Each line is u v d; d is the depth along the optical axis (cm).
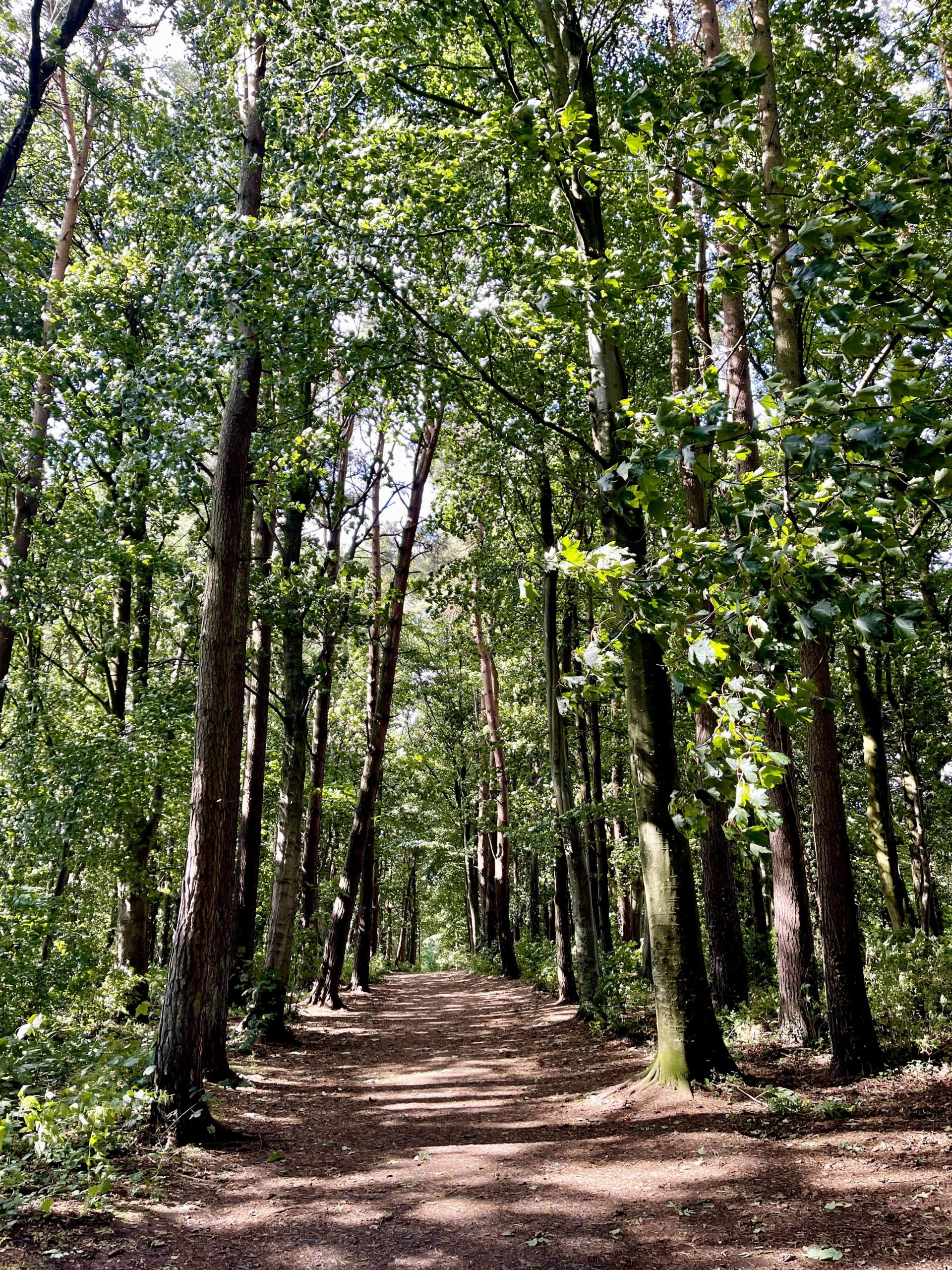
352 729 2523
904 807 1903
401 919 4747
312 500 1366
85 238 1560
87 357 1136
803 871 906
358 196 729
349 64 825
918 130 281
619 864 1681
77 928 1145
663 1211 486
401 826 2958
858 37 935
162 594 1545
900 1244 396
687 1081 726
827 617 224
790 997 878
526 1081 956
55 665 1570
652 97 355
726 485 268
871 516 227
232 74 1029
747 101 320
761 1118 643
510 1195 541
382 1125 773
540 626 1692
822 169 309
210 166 904
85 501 1398
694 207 363
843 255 259
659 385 1214
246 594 994
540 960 2262
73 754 1230
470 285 799
